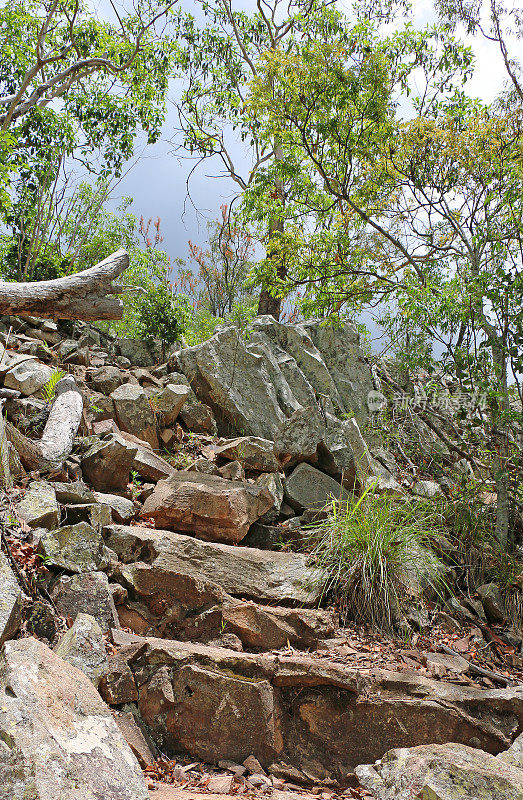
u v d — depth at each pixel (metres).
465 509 6.53
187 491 5.44
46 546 4.06
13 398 6.34
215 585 4.49
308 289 9.33
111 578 4.38
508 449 6.41
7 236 11.62
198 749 3.57
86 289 6.82
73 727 2.66
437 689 4.10
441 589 5.84
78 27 13.74
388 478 7.65
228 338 8.10
